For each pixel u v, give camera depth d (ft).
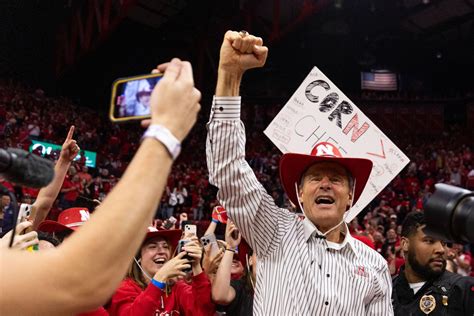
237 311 10.25
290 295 6.67
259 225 6.97
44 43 75.82
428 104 95.96
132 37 81.92
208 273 10.89
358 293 6.81
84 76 80.94
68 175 34.99
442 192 3.42
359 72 98.32
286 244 7.04
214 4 76.02
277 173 68.64
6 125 50.14
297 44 92.73
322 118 10.99
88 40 71.77
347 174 7.72
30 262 2.73
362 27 90.58
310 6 71.36
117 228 2.76
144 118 3.25
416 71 98.68
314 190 7.41
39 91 70.03
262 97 95.71
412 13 83.35
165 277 9.18
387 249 24.53
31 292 2.66
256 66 6.35
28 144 48.47
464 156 70.64
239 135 6.70
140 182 2.89
